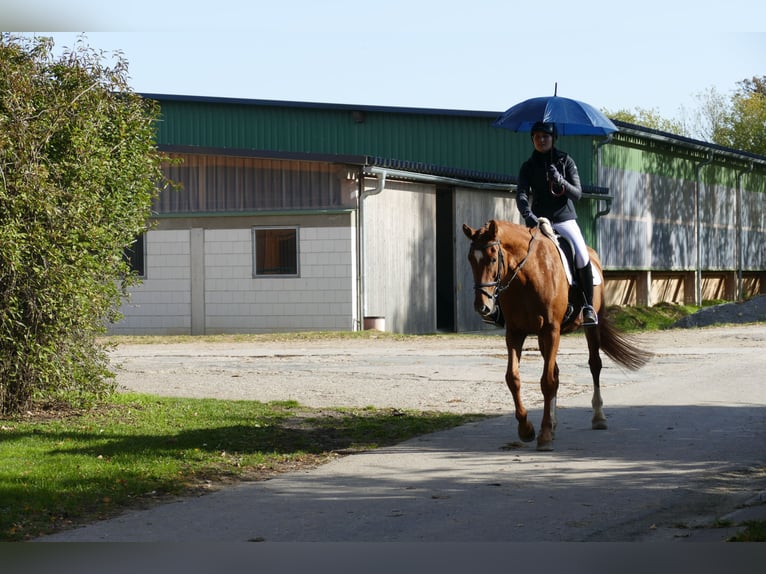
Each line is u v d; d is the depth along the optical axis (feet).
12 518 23.08
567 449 31.19
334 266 81.82
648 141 122.83
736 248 152.25
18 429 35.14
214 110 119.14
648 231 123.54
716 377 49.32
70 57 38.32
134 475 27.53
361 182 81.61
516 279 30.68
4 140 34.04
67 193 36.45
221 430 35.19
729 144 224.12
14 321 36.42
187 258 86.28
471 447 31.86
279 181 83.56
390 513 23.31
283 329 83.61
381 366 57.26
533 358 60.54
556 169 33.91
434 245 91.97
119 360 62.49
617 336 36.24
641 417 37.29
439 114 112.37
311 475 27.73
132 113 40.52
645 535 21.29
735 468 27.94
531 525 22.11
